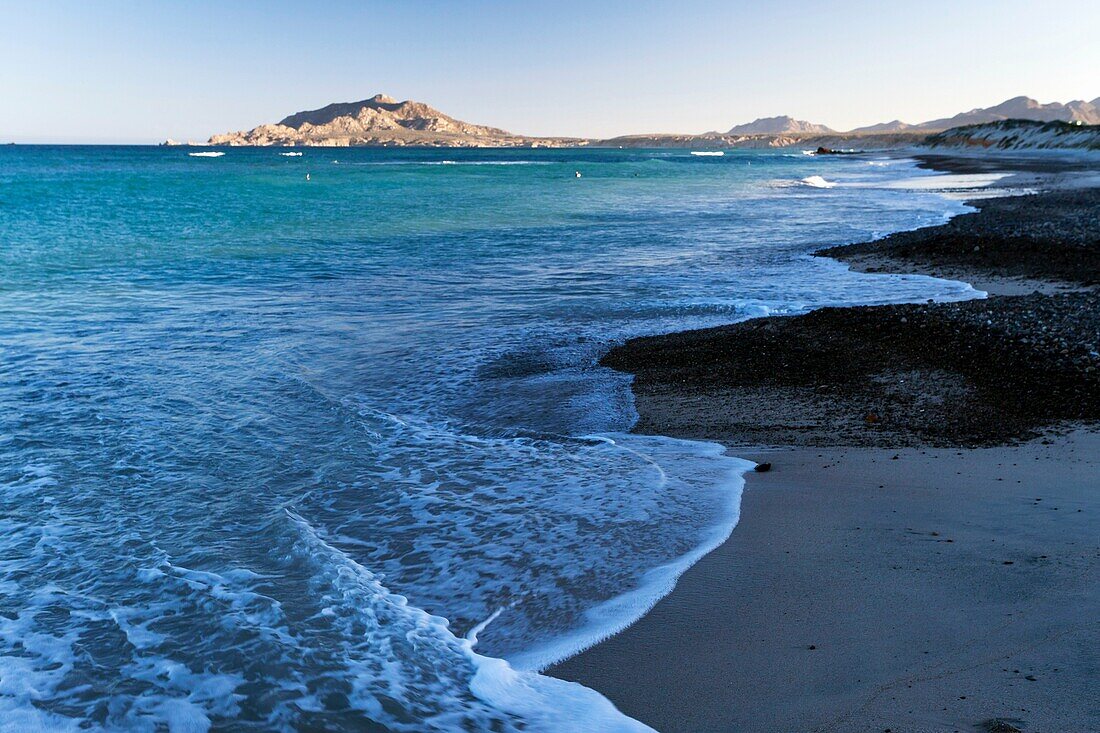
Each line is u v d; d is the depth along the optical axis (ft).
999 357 32.45
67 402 29.25
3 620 14.53
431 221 105.19
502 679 12.72
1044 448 23.34
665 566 16.60
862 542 17.28
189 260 69.97
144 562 17.04
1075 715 10.52
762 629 13.74
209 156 557.74
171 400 30.04
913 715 10.84
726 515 19.34
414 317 47.60
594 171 298.15
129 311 47.70
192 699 12.15
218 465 23.53
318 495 21.43
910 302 48.91
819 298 51.60
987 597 14.30
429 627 14.57
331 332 43.21
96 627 14.33
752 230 94.43
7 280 58.08
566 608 15.08
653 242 83.71
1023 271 57.52
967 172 233.55
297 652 13.48
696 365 35.76
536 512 20.04
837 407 28.89
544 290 56.59
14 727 11.34
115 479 22.11
